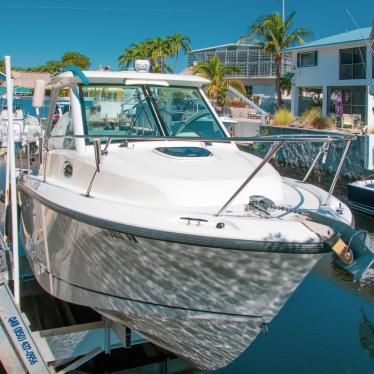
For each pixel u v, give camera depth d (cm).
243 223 377
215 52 4616
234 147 548
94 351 512
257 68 4356
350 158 1742
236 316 418
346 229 374
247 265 382
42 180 526
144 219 389
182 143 525
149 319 448
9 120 464
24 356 470
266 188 438
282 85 3706
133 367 573
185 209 404
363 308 759
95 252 429
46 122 622
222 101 3198
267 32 3222
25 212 580
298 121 2373
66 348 504
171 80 564
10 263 575
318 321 720
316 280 866
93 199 431
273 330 695
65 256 467
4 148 759
